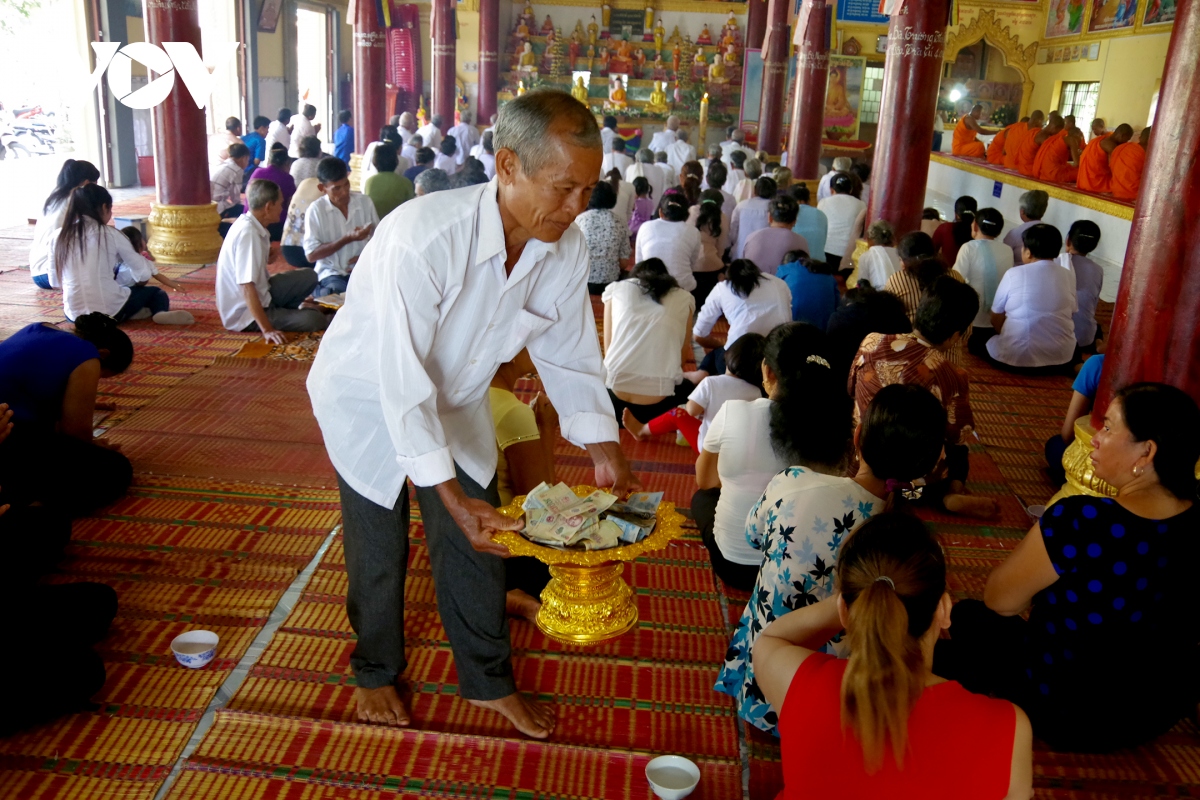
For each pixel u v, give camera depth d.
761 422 2.77
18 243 8.02
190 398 4.53
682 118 19.84
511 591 2.85
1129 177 9.53
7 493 3.10
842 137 17.78
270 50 15.82
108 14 10.87
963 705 1.48
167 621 2.73
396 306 1.81
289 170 10.08
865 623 1.47
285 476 3.72
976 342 6.02
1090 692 2.16
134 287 5.88
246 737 2.28
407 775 2.18
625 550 1.92
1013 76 18.08
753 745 2.34
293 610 2.81
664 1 20.38
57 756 2.20
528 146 1.73
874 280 5.96
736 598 3.01
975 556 3.41
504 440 2.96
